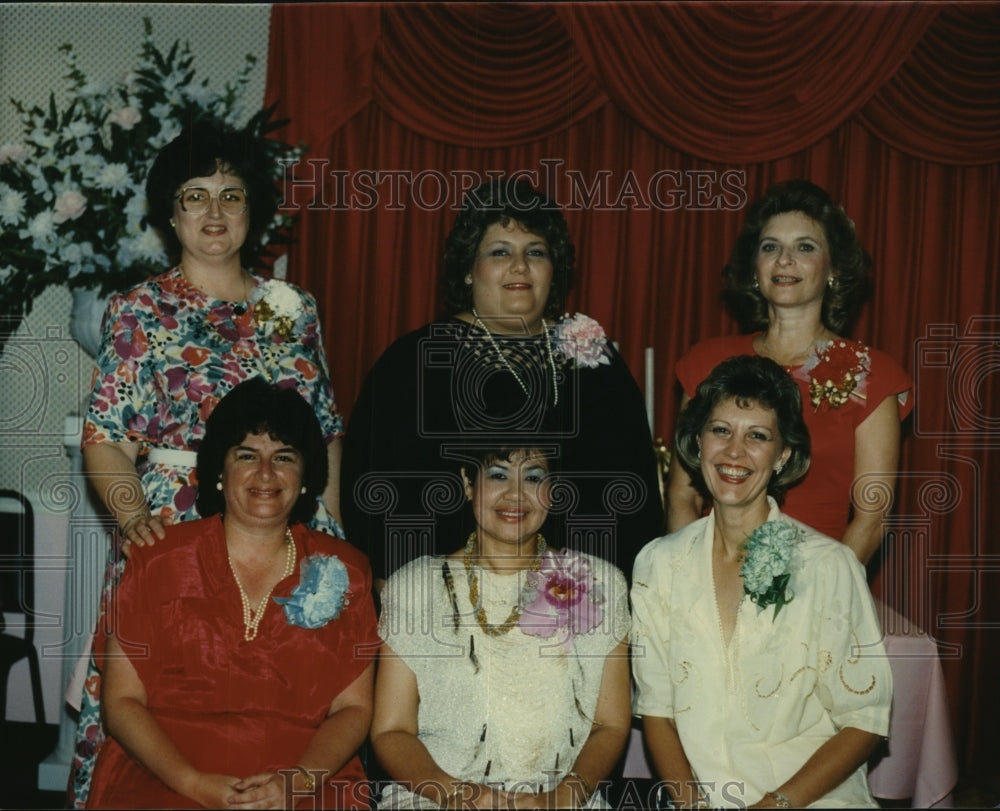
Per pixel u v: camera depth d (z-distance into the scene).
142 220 3.44
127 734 2.45
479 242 3.06
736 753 2.54
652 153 4.14
